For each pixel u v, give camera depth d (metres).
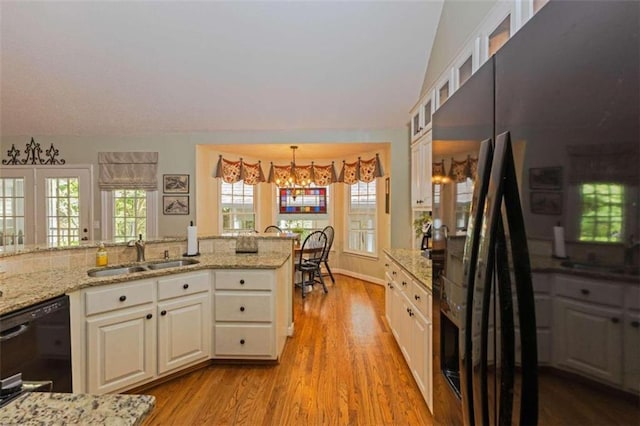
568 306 0.53
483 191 0.81
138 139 4.79
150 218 4.79
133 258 2.91
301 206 6.45
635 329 0.42
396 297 2.96
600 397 0.47
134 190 4.82
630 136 0.43
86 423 0.67
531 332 0.62
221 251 3.39
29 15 3.03
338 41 3.33
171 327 2.46
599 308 0.48
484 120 0.86
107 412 0.71
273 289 2.68
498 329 0.72
